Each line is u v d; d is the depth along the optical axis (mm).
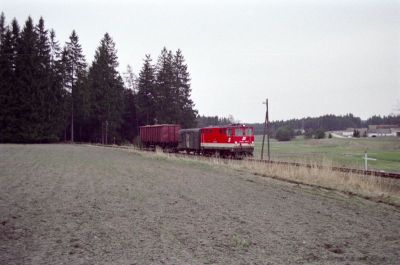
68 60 64438
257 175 18156
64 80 63250
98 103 63438
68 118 65938
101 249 6387
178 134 40781
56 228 7797
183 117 67188
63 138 69250
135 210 9633
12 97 54688
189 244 6691
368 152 42812
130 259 5871
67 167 20641
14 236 7203
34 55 57125
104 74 64312
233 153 30375
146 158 29359
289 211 9695
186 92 68438
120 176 17047
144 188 13430
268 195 12258
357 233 7617
